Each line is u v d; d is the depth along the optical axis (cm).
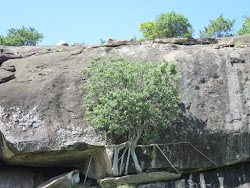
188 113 834
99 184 781
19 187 829
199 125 814
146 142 780
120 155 791
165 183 791
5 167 870
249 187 796
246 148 810
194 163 801
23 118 798
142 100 763
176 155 798
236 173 820
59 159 826
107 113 746
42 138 762
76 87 894
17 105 823
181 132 800
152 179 774
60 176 824
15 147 743
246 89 891
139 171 777
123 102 729
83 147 777
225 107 851
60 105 842
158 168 795
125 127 762
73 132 789
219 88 889
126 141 794
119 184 758
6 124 779
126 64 802
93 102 818
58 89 876
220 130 808
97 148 789
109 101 750
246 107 855
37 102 835
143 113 752
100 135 793
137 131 774
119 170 781
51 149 758
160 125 796
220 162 805
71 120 815
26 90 866
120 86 808
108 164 779
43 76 922
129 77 771
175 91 782
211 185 802
